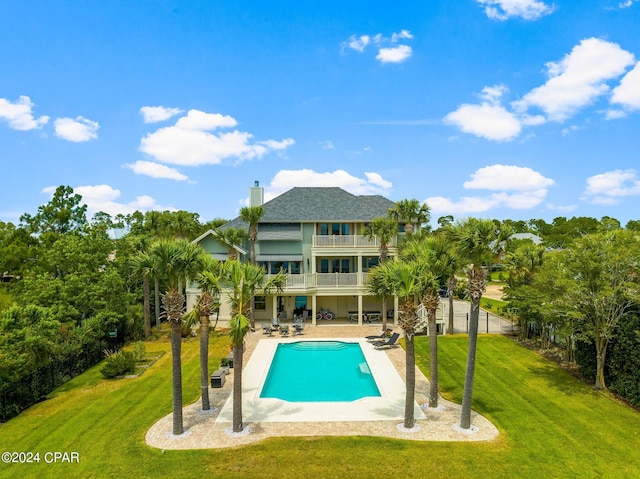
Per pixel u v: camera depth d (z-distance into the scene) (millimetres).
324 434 15797
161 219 35875
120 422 17156
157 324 36312
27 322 20156
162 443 15234
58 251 30438
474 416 17422
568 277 20969
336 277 36844
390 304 40750
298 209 40125
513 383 21562
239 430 15984
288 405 18875
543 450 14539
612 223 23234
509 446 14805
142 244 34562
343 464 13617
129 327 31891
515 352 27500
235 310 16250
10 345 18406
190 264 16219
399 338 31766
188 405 18953
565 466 13516
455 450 14492
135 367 25031
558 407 18391
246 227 39281
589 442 15156
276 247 39844
